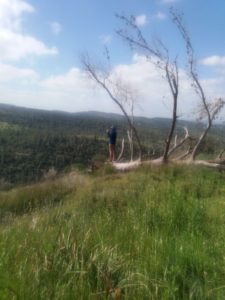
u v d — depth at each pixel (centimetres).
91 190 1420
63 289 368
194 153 1852
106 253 448
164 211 693
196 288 400
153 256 470
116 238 533
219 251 505
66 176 2014
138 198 977
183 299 385
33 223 612
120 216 705
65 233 512
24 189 1725
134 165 1917
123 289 387
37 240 496
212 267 454
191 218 660
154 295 377
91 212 875
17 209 1504
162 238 543
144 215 671
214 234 598
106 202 1088
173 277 417
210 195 1106
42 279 391
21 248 460
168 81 1852
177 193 830
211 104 1831
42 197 1566
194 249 496
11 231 559
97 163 2102
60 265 418
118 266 421
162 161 1878
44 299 354
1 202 1549
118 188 1313
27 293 349
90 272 409
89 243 474
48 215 679
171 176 1492
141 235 552
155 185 1165
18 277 379
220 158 1884
